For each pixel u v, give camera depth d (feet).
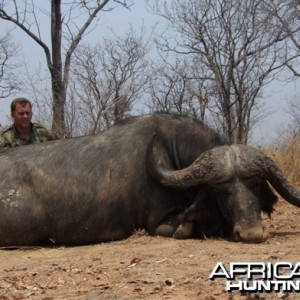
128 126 26.91
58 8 63.16
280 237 24.82
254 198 24.06
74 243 26.30
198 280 18.03
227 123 56.18
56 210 25.88
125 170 25.93
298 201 24.31
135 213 26.00
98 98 52.65
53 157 26.45
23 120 29.55
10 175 26.30
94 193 25.85
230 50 57.67
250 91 61.26
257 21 61.05
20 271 20.90
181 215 25.64
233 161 24.09
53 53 63.16
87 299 16.88
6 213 25.85
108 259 21.75
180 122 26.94
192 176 24.44
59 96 60.70
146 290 17.25
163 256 21.47
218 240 24.27
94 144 26.61
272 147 42.47
